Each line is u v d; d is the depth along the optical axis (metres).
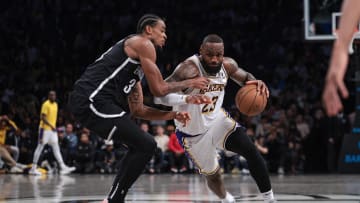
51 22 20.02
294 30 19.09
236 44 19.28
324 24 10.42
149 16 4.59
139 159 4.30
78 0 20.55
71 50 19.52
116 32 19.95
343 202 5.96
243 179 10.76
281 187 8.44
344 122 13.92
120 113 4.36
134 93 4.66
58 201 6.21
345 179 10.64
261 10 20.28
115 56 4.43
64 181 10.27
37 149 12.77
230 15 20.38
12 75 17.77
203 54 4.80
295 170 13.34
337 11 10.36
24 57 18.70
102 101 4.38
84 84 4.42
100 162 13.56
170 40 19.53
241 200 6.27
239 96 4.89
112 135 4.36
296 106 14.92
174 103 4.59
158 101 4.64
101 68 4.42
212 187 5.26
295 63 17.91
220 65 4.84
